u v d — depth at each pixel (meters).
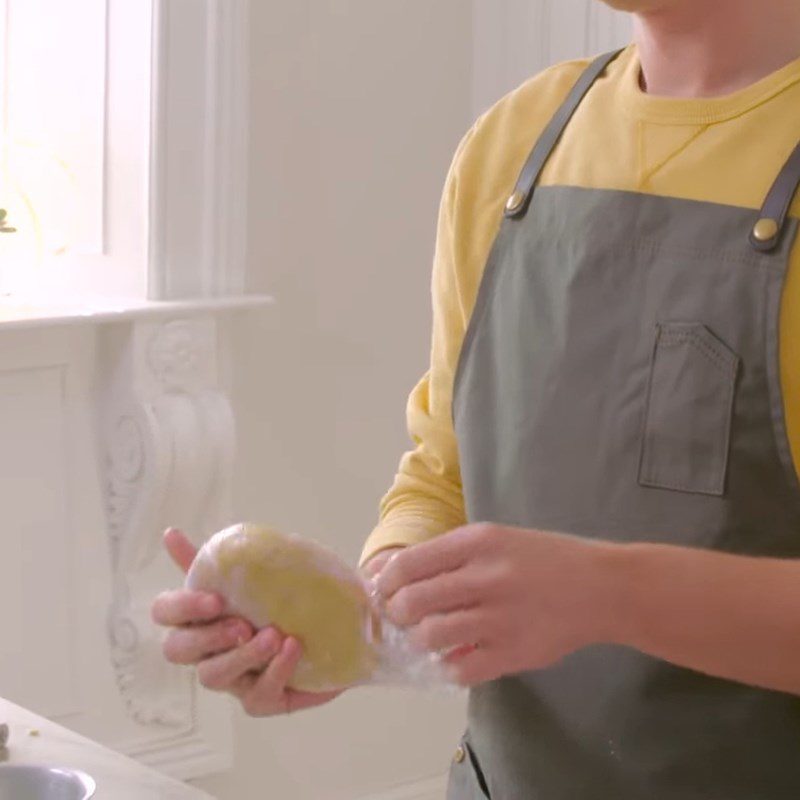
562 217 1.55
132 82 2.96
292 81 3.14
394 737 3.48
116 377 2.94
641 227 1.48
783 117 1.44
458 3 3.38
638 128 1.52
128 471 2.95
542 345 1.54
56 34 3.08
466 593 1.16
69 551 2.95
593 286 1.50
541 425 1.52
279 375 3.20
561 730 1.51
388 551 1.58
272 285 3.17
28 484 2.88
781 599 1.20
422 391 1.75
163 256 2.96
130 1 2.94
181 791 1.32
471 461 1.60
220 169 3.01
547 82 1.67
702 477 1.41
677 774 1.44
